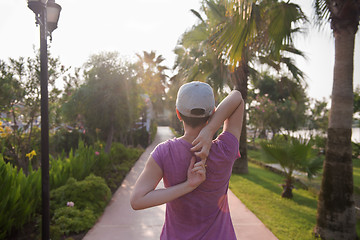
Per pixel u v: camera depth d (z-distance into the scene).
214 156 0.90
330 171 3.56
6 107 5.38
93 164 6.29
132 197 0.86
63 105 6.89
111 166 7.69
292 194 5.95
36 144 6.16
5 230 2.97
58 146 9.59
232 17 3.52
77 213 3.84
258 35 4.05
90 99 6.90
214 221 0.96
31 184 3.66
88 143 10.24
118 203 4.91
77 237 3.41
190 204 0.92
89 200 4.41
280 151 5.73
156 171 0.90
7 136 5.55
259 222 4.15
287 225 4.07
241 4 3.12
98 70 7.04
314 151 5.80
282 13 4.07
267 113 16.86
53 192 4.34
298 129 18.39
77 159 5.55
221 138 0.97
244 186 6.73
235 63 3.81
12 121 6.10
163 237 1.02
